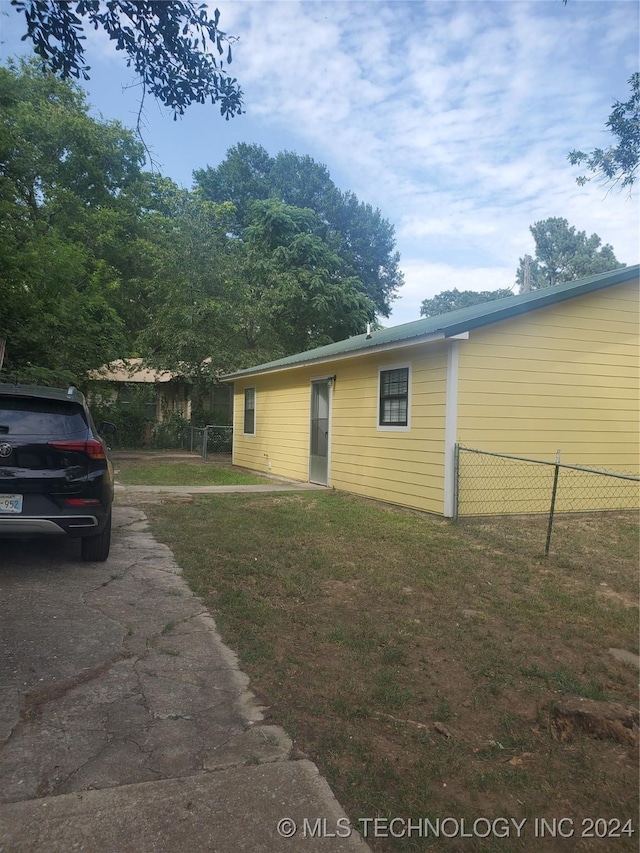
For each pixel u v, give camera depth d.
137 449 21.58
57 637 3.78
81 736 2.69
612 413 9.57
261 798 2.30
